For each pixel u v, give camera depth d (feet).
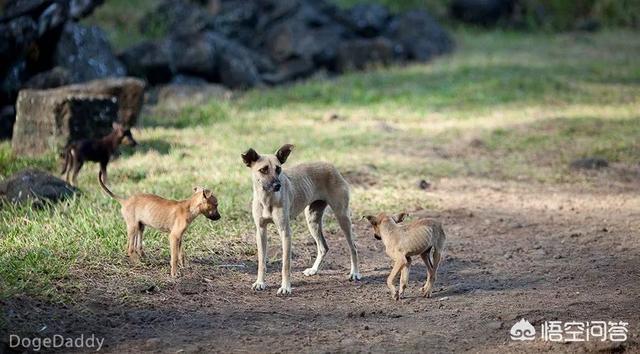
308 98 125.70
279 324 48.14
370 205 73.67
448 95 127.03
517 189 83.87
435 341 45.93
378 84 135.23
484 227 70.90
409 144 99.81
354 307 51.44
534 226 71.51
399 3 196.85
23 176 68.69
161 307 49.85
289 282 53.67
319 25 157.28
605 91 131.03
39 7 102.68
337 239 65.72
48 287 49.85
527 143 101.45
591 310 50.29
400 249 51.83
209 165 83.97
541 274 58.65
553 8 202.08
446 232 69.05
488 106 121.08
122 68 119.85
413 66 150.61
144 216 54.49
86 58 112.98
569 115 114.01
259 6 158.81
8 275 50.42
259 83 135.13
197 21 150.00
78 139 84.84
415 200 76.43
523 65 151.53
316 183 55.72
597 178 88.48
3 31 96.99
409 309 51.19
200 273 55.62
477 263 61.46
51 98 84.48
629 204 78.89
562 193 82.89
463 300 52.80
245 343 45.16
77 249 56.29
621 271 58.80
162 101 119.14
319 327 47.88
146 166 82.84
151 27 152.76
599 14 203.72
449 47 167.22
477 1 192.75
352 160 89.35
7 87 98.37
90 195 70.28
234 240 62.44
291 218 54.19
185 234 61.87
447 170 88.63
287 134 101.14
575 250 64.64
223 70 132.46
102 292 50.75
